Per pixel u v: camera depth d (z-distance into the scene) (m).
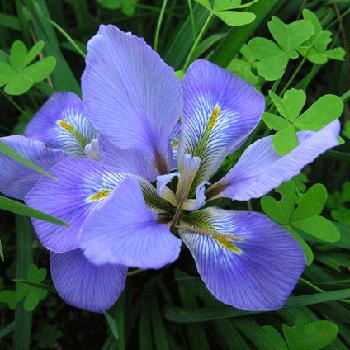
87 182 0.10
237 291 0.10
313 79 0.18
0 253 0.10
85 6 0.16
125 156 0.11
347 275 0.13
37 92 0.16
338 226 0.13
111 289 0.10
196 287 0.12
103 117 0.10
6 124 0.17
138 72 0.10
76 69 0.17
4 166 0.11
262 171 0.10
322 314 0.12
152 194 0.11
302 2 0.17
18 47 0.14
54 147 0.12
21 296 0.13
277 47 0.13
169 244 0.09
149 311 0.13
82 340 0.15
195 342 0.12
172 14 0.17
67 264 0.10
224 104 0.12
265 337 0.11
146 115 0.11
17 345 0.13
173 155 0.12
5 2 0.17
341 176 0.16
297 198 0.13
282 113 0.11
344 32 0.17
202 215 0.11
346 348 0.12
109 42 0.10
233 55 0.14
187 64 0.14
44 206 0.10
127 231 0.09
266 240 0.10
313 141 0.09
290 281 0.10
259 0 0.14
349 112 0.16
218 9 0.13
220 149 0.11
